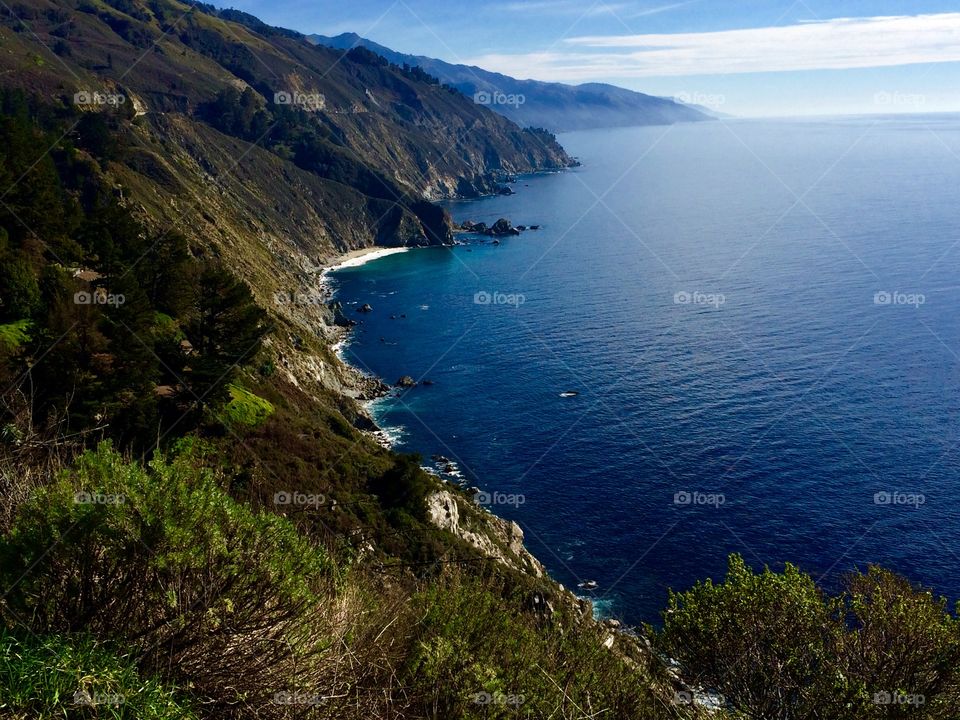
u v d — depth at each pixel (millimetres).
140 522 5547
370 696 5836
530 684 6961
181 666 5355
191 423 30562
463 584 8242
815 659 9555
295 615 5773
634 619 36125
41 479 6574
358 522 25562
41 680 4539
